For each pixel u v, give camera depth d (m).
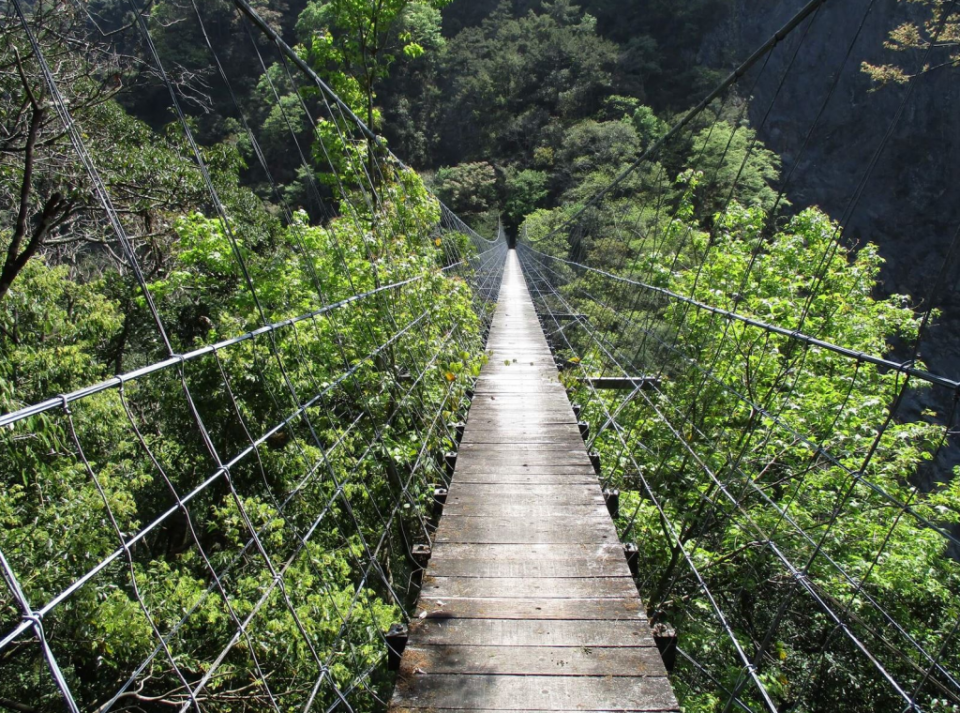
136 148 6.45
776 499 4.48
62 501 3.81
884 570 4.00
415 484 3.07
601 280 8.71
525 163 35.28
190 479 5.46
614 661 1.76
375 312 3.82
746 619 4.29
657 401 4.35
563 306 9.69
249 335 1.60
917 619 4.15
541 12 45.84
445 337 4.46
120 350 6.85
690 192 5.90
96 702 3.79
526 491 2.96
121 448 5.22
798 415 4.64
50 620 3.57
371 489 4.14
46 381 5.15
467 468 3.26
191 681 3.70
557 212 26.17
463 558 2.35
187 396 1.25
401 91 38.44
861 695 3.96
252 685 3.82
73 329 6.22
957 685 1.11
